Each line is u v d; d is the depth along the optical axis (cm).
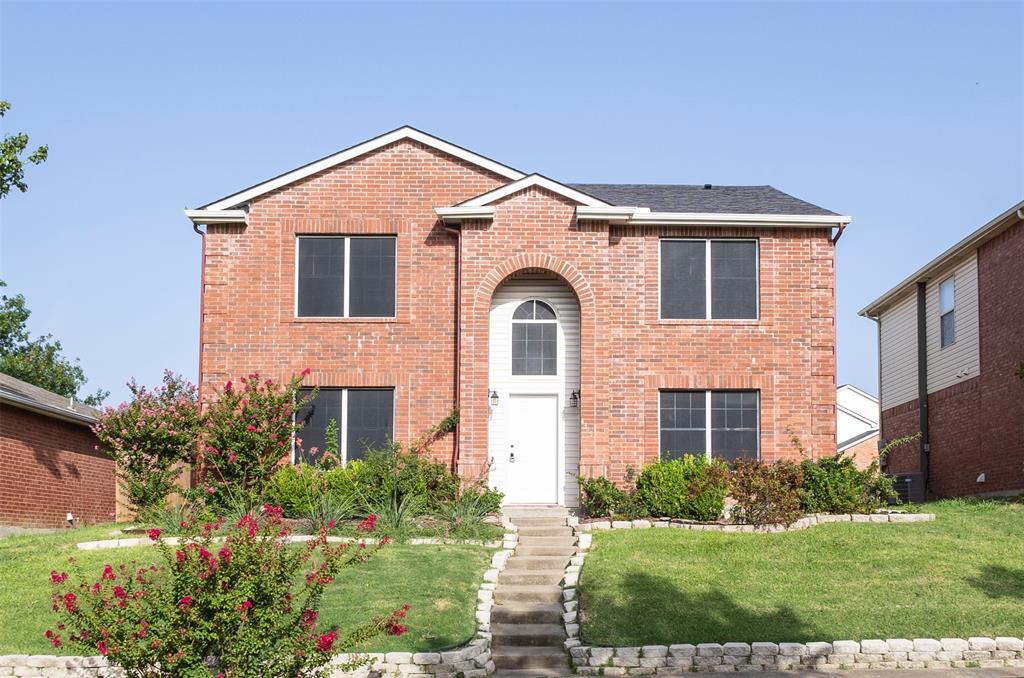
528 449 2352
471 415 2278
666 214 2336
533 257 2325
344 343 2350
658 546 1905
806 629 1520
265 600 1198
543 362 2375
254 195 2380
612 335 2338
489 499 2172
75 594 1241
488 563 1869
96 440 2977
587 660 1481
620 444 2312
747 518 2045
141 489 2216
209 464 2248
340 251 2389
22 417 2562
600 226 2338
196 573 1184
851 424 4962
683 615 1580
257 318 2355
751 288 2384
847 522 2055
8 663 1418
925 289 3191
